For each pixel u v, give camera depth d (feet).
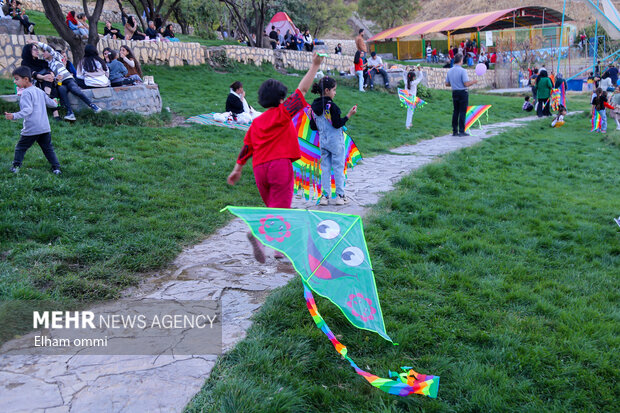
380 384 9.92
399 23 170.30
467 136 44.32
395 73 73.15
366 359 11.51
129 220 18.92
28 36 47.57
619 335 13.03
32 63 31.40
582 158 36.45
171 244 17.34
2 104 31.76
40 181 21.18
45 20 73.41
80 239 17.10
